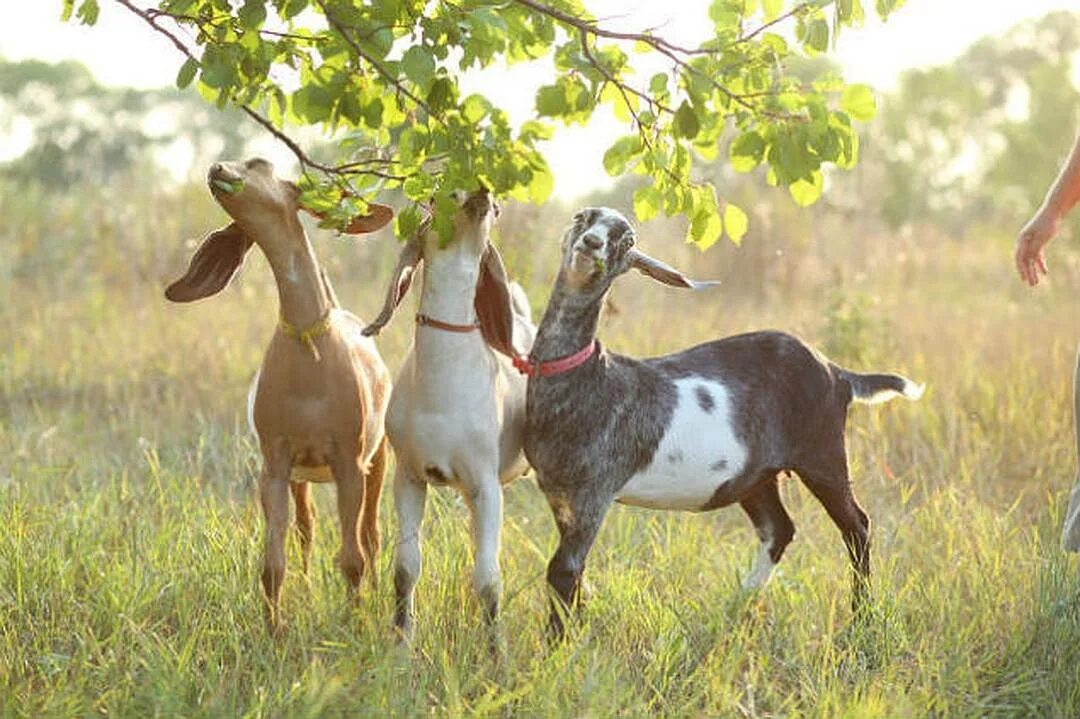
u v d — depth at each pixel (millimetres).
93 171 70250
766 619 10914
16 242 28438
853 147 9031
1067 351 19391
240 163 9672
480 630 9945
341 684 8922
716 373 10695
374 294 24734
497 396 10125
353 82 8883
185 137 68188
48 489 13859
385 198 27016
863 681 9516
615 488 10250
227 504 13070
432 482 10180
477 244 9805
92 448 15703
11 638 10000
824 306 22469
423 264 10000
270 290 24734
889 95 58969
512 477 10586
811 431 10961
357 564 10180
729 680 9516
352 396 10117
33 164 71250
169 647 9562
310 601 10539
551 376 10031
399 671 9305
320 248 27484
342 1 8633
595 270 9758
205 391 17828
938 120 58719
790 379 10906
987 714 9609
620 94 9391
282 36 8945
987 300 27188
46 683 9273
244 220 9703
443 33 8555
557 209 25969
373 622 10031
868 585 10922
